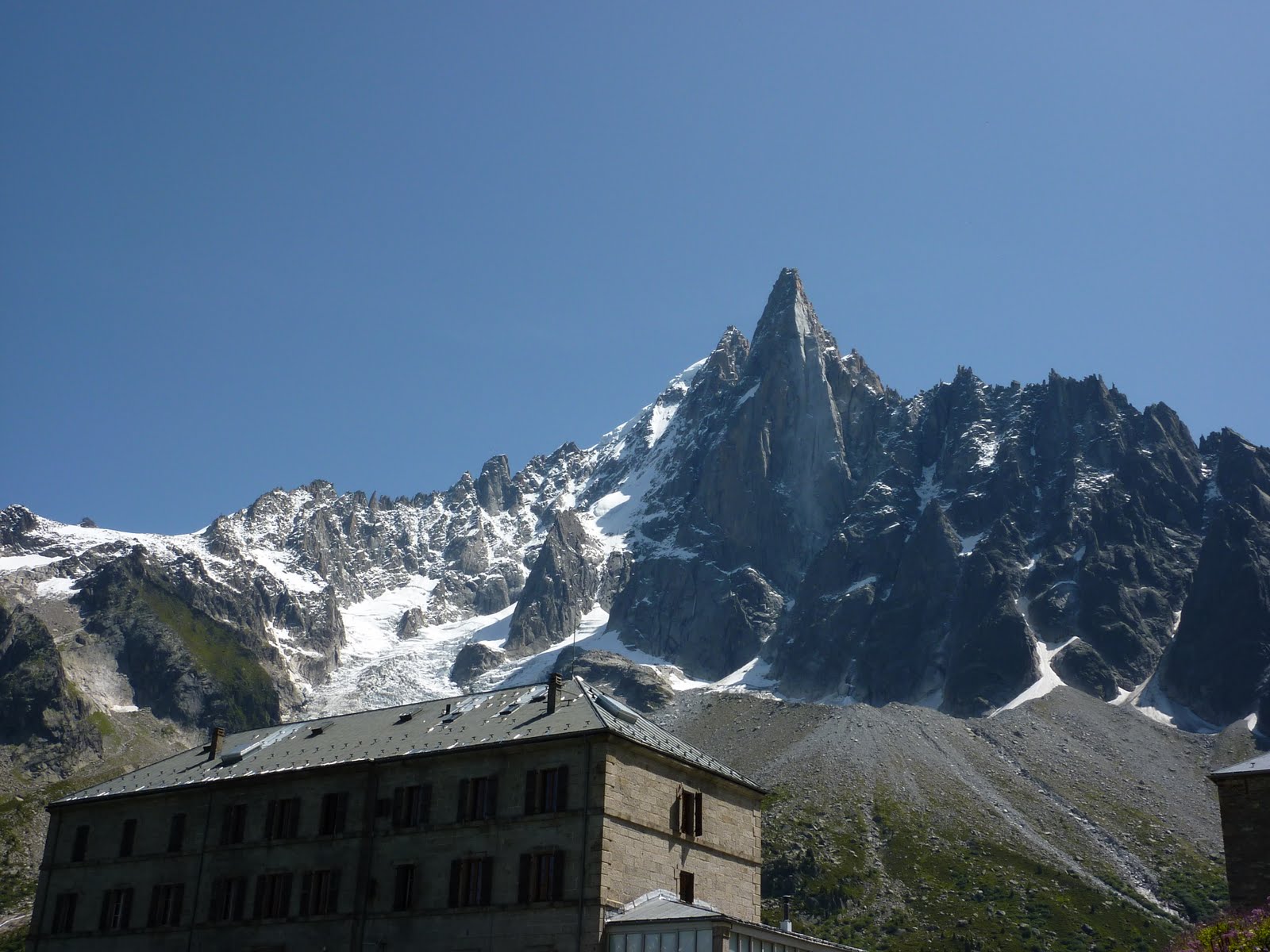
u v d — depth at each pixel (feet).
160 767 347.56
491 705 305.12
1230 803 218.79
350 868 281.95
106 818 331.98
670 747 282.36
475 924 258.57
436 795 278.26
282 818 300.20
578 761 260.42
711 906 255.91
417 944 265.13
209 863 305.73
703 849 276.21
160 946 303.68
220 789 312.91
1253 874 212.23
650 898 253.24
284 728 343.26
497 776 271.08
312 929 280.92
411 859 274.98
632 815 258.78
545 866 255.91
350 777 292.81
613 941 240.32
